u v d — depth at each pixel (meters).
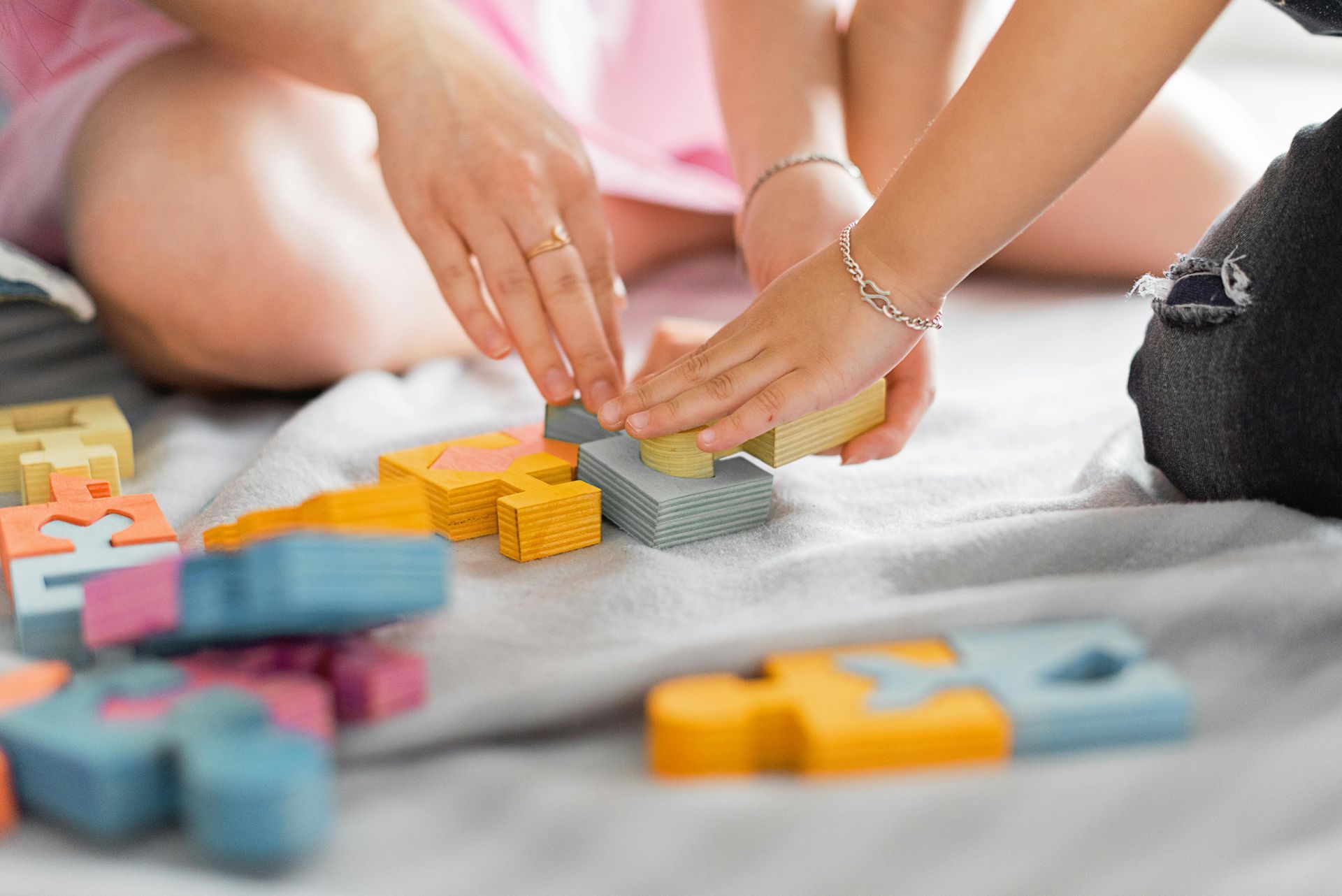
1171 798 0.84
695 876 0.83
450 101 1.05
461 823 0.85
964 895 0.82
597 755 0.87
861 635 0.89
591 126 1.30
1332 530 0.94
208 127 1.11
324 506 0.90
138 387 1.17
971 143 0.93
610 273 1.07
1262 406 0.95
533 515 0.98
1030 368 1.19
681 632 0.92
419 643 0.92
